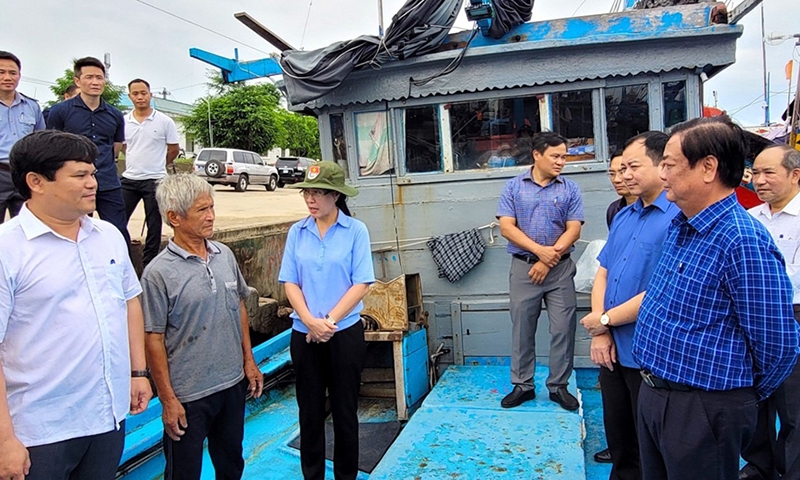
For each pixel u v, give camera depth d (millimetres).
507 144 4191
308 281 2895
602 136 4016
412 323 4215
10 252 1763
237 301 2529
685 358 1869
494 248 4242
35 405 1797
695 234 1889
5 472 1675
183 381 2344
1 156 3895
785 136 8523
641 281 2490
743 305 1759
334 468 2975
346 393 2887
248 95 32688
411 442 3152
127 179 5020
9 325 1784
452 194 4262
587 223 4102
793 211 3066
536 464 2877
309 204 2865
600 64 3922
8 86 3846
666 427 1943
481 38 4113
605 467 3314
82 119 4293
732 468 1883
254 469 3318
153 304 2287
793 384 2895
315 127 40625
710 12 3766
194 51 4746
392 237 4406
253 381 2699
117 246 2076
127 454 2877
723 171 1795
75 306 1867
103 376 1927
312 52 3973
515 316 3562
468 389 3850
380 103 4293
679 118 3941
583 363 4184
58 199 1807
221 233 6066
